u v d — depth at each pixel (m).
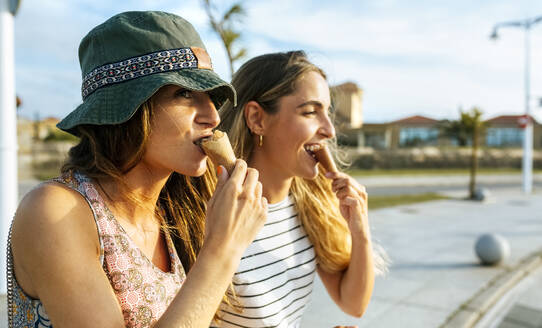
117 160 0.88
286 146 1.42
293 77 1.38
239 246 0.84
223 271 0.82
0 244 3.38
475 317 4.09
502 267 5.84
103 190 0.88
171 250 1.04
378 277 5.22
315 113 1.43
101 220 0.84
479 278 5.30
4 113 3.51
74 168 0.86
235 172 0.88
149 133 0.85
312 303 4.27
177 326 0.76
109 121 0.80
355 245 1.62
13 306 0.83
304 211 1.65
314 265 1.67
